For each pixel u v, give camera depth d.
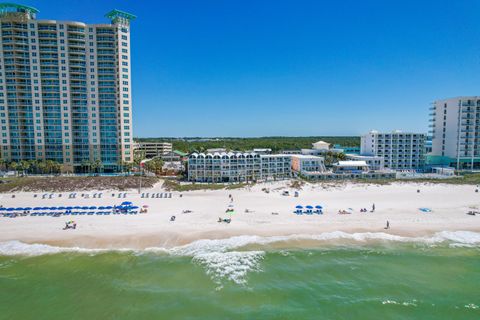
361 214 70.50
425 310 37.03
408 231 60.72
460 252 52.06
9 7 127.81
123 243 54.25
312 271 45.72
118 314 36.31
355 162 132.88
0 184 97.38
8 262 48.00
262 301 38.66
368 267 46.97
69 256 49.88
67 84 133.12
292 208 75.56
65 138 135.00
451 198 88.19
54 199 85.44
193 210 73.31
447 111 161.12
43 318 35.69
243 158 122.38
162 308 37.38
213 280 43.25
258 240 55.88
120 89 137.25
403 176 129.38
